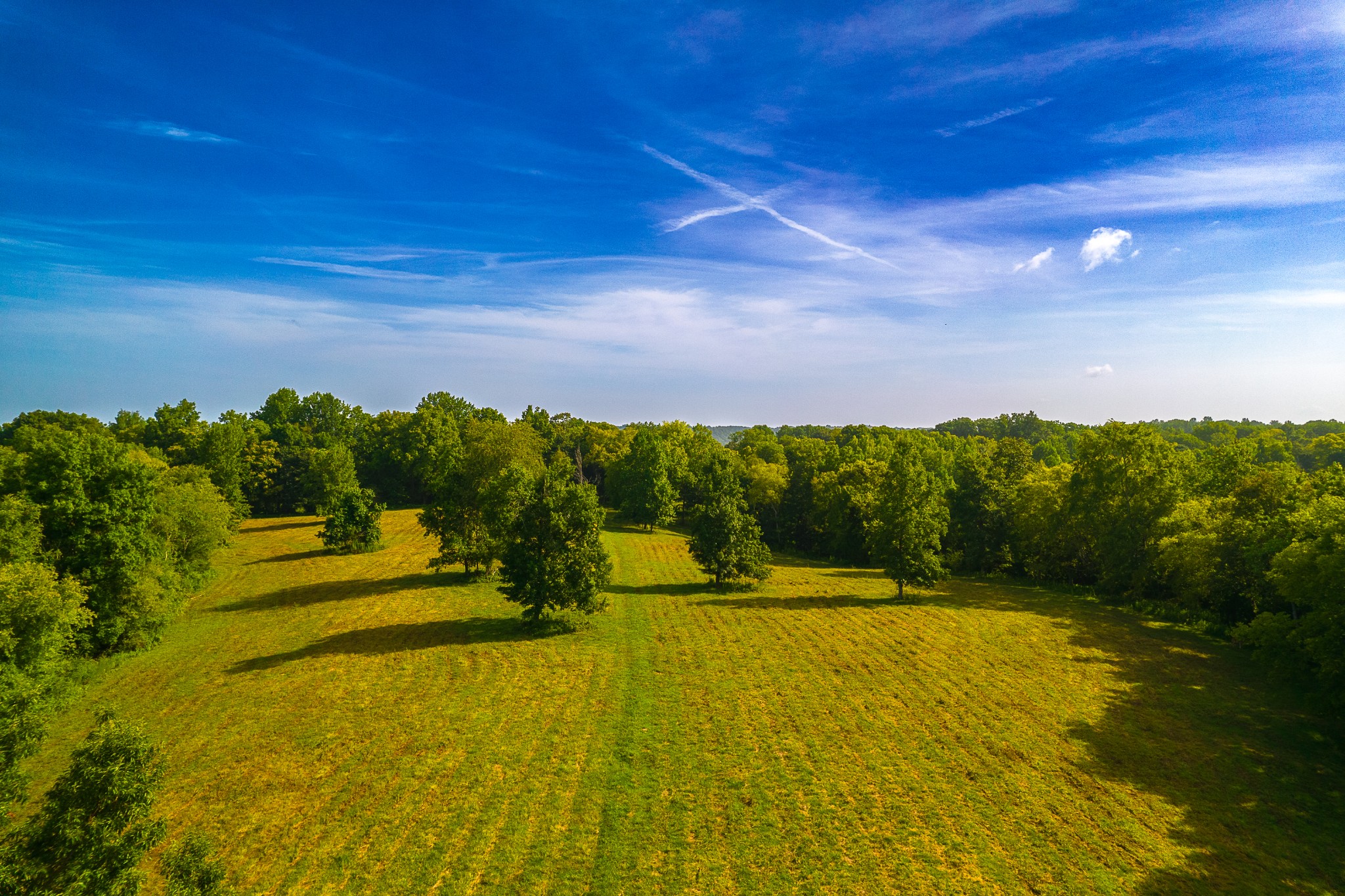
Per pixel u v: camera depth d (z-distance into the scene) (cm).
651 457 9788
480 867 1797
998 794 2173
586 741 2578
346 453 10150
